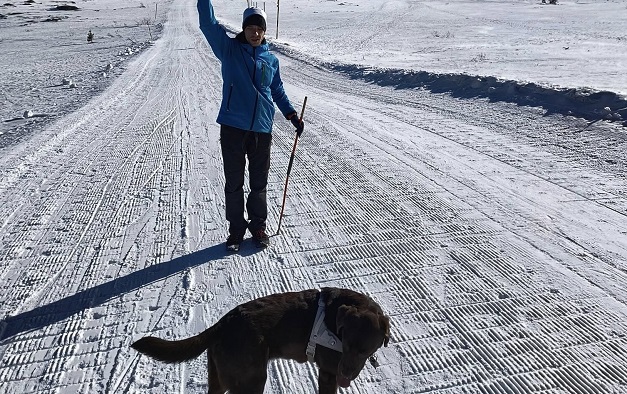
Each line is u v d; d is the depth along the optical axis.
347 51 26.25
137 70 21.02
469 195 6.85
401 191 7.10
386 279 4.91
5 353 3.98
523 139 9.18
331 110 12.56
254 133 5.38
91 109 13.45
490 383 3.57
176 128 11.14
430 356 3.85
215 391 3.16
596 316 4.25
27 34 43.50
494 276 4.90
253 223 5.64
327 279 4.93
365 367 3.76
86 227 6.25
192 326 4.24
